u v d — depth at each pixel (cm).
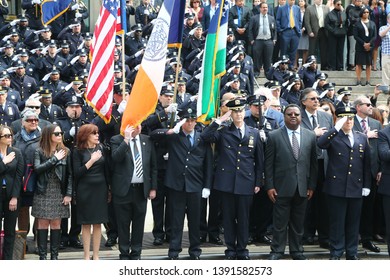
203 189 1828
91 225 1902
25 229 1914
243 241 1817
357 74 3216
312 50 3300
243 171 1811
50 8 2972
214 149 1920
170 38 1856
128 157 1753
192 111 1806
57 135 1727
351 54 3350
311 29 3269
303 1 3319
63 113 2180
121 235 1767
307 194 1825
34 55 2748
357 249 1869
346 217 1848
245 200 1811
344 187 1814
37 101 1961
